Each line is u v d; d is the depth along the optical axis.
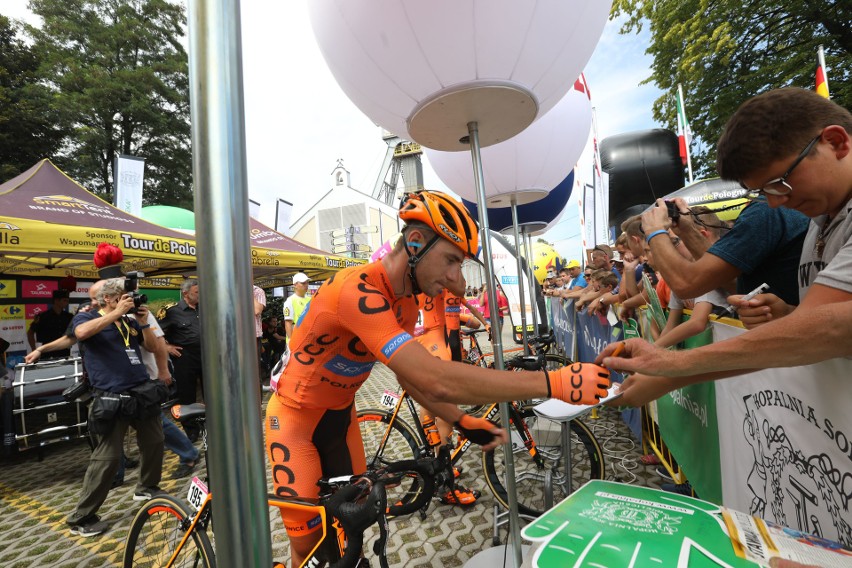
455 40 1.22
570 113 2.48
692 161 12.04
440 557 2.19
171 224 8.54
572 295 5.39
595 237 5.95
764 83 10.12
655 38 11.53
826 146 0.81
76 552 2.54
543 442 2.65
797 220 1.31
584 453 3.12
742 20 9.98
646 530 0.63
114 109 17.67
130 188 7.86
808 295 0.75
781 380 1.08
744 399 1.33
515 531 1.66
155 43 19.80
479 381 0.89
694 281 1.41
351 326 1.06
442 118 1.49
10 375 4.53
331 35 1.39
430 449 2.72
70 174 17.20
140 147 19.14
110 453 2.78
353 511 1.00
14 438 3.98
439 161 2.80
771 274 1.37
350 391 1.51
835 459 0.85
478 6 1.16
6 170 14.30
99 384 2.76
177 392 4.50
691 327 1.81
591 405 0.87
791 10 9.52
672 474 2.53
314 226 41.06
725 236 1.40
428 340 2.93
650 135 7.18
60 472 3.95
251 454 0.52
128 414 2.78
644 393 1.02
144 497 3.12
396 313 1.32
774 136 0.83
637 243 2.43
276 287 10.15
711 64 10.74
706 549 0.58
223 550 0.52
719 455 1.58
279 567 1.54
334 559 1.41
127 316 3.05
